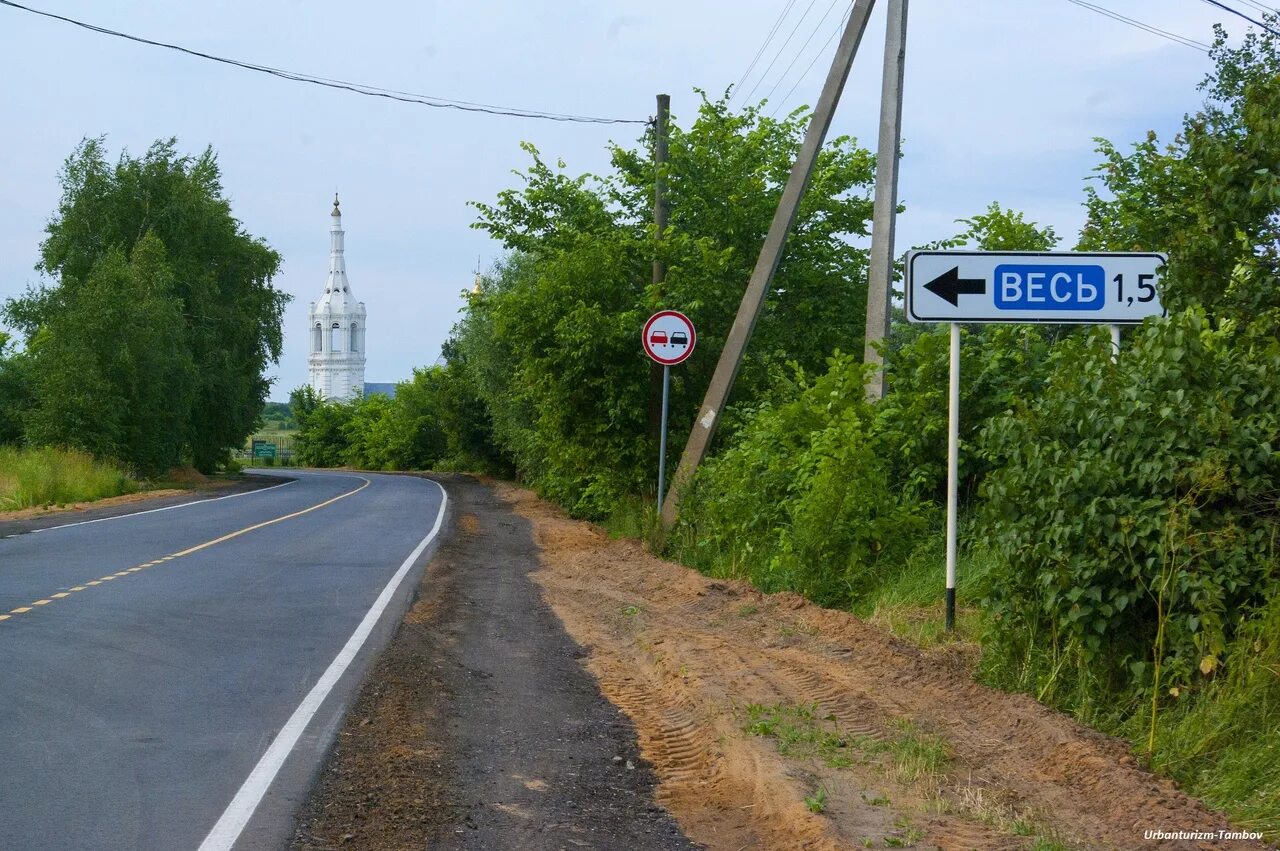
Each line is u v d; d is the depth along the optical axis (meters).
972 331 13.87
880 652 8.51
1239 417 6.87
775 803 5.72
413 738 7.04
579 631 11.04
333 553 17.59
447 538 20.67
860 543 11.38
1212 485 6.43
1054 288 8.69
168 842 5.18
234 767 6.34
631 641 10.34
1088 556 6.84
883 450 12.23
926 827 5.21
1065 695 7.09
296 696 8.00
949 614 8.93
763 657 8.82
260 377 61.03
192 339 53.50
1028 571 7.23
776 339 20.56
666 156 21.39
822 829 5.19
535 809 5.79
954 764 6.11
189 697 7.93
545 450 28.97
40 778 6.10
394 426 89.81
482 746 6.95
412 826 5.45
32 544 18.56
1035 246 14.86
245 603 12.15
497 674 9.03
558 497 28.73
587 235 20.98
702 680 8.12
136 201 53.53
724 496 14.01
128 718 7.35
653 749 7.02
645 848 5.29
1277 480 6.61
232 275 58.44
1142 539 6.60
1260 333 7.70
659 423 19.91
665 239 19.67
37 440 41.38
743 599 11.50
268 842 5.20
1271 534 6.53
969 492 11.94
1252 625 6.19
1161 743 6.08
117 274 43.28
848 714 7.11
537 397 21.80
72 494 32.62
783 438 13.35
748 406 16.62
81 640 9.88
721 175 21.45
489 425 62.31
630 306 20.42
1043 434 7.43
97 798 5.79
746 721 7.01
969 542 10.84
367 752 6.68
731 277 20.28
